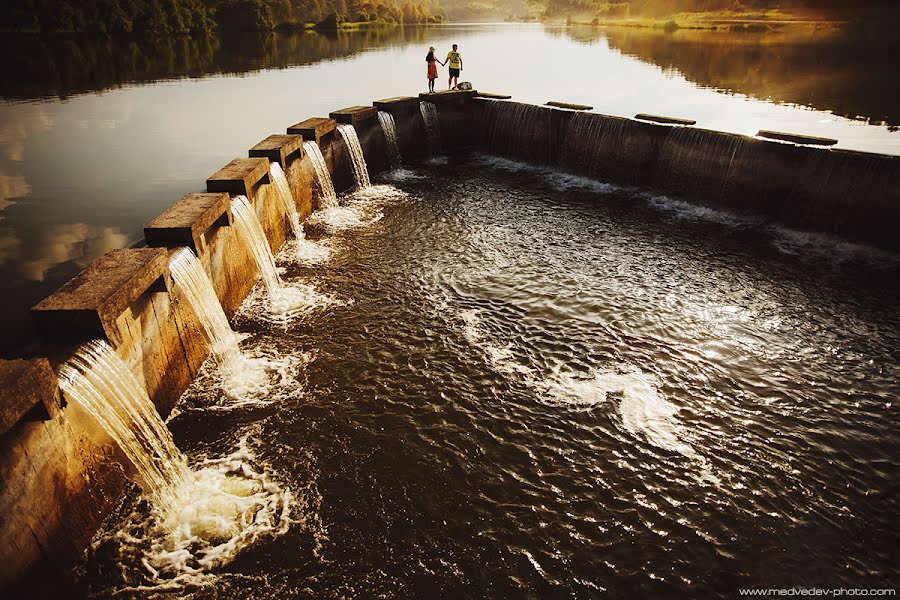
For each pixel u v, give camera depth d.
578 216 18.30
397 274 14.48
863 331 12.11
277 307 13.02
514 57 54.94
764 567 7.29
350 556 7.37
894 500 8.22
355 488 8.34
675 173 19.50
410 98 24.31
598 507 8.08
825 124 22.97
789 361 11.13
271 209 15.45
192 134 23.52
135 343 8.91
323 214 18.56
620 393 10.24
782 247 16.03
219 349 11.15
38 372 6.41
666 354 11.32
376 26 146.25
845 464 8.80
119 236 14.20
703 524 7.85
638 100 29.48
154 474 8.40
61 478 7.03
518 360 11.12
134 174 18.75
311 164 18.34
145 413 8.60
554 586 7.02
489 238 16.58
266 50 60.56
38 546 6.64
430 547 7.49
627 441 9.20
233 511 7.98
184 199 12.02
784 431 9.43
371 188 21.28
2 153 20.81
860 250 15.80
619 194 20.45
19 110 27.27
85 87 33.62
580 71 42.56
